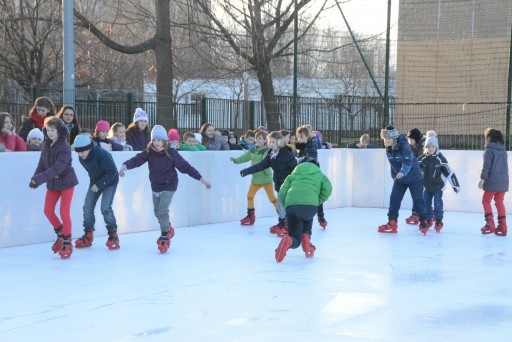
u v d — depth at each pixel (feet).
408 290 19.34
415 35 57.26
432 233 32.60
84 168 27.63
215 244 28.17
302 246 25.04
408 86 57.31
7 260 23.73
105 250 26.18
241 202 37.09
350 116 46.65
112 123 39.78
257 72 73.82
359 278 21.08
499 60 55.36
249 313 16.49
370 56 54.54
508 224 36.60
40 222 27.43
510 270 22.77
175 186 26.04
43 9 79.51
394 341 14.23
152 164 25.80
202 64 84.64
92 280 20.48
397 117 46.06
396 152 32.04
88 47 84.48
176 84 95.61
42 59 76.28
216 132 37.42
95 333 14.74
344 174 44.98
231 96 100.32
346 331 14.94
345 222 36.73
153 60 97.35
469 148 45.39
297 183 24.40
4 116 26.78
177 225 33.37
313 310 16.81
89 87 86.58
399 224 36.09
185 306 17.21
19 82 74.84
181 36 86.17
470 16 56.18
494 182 31.71
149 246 27.32
